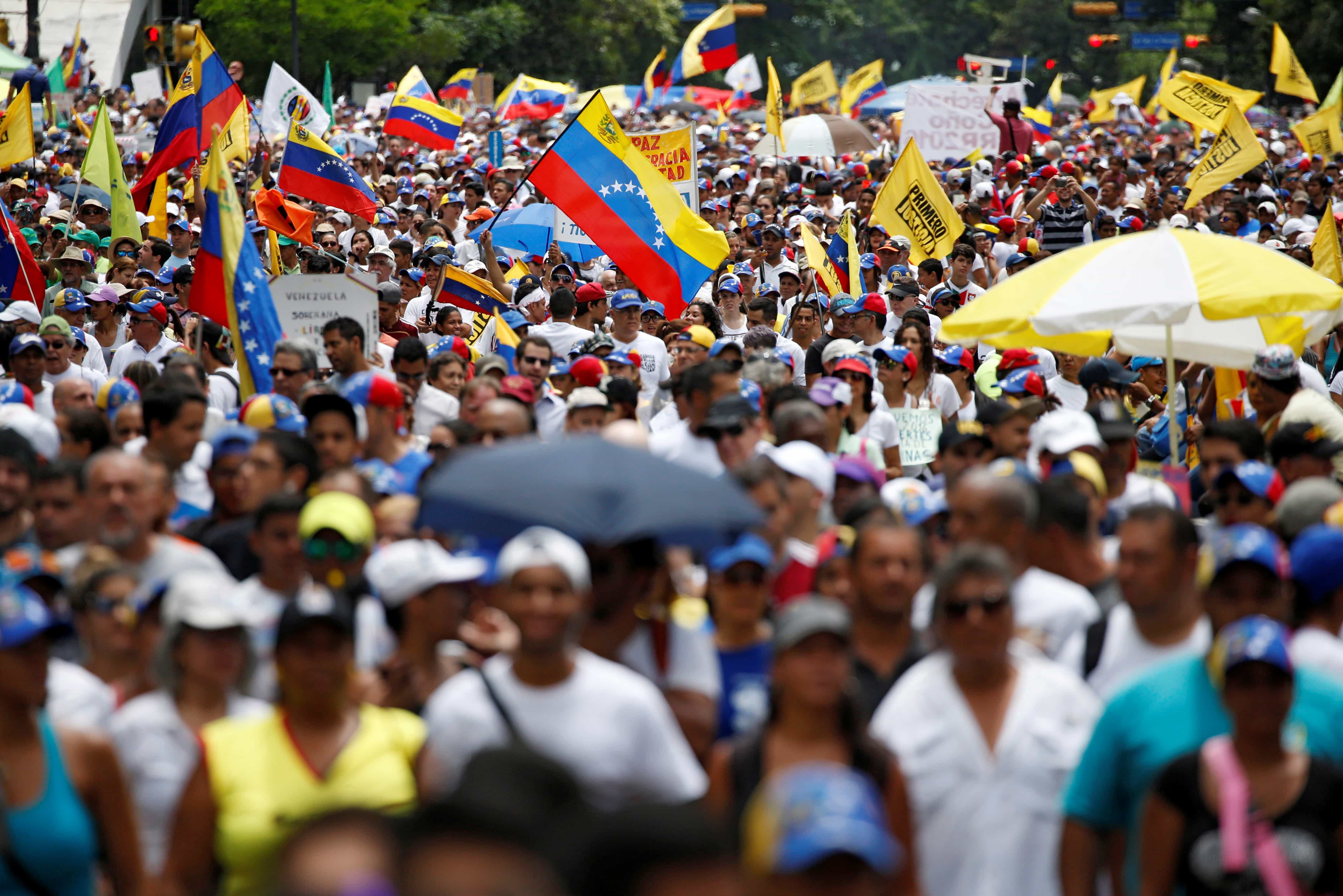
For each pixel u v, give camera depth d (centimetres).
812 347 4300
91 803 1575
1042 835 1658
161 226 6875
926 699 1697
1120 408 3150
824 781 915
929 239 6269
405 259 6188
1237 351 3488
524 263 6125
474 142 13838
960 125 10888
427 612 1802
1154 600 1812
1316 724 1573
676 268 4784
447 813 864
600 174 4741
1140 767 1563
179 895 1552
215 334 4062
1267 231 7594
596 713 1571
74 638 1920
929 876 1670
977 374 4222
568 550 1590
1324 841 1430
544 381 3578
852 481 2528
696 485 1881
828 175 10944
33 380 3612
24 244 4738
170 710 1702
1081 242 7431
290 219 5619
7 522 2334
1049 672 1714
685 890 809
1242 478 2248
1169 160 13000
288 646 1566
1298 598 1773
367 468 2488
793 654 1552
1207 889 1448
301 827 874
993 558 1670
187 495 2806
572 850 833
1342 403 4069
